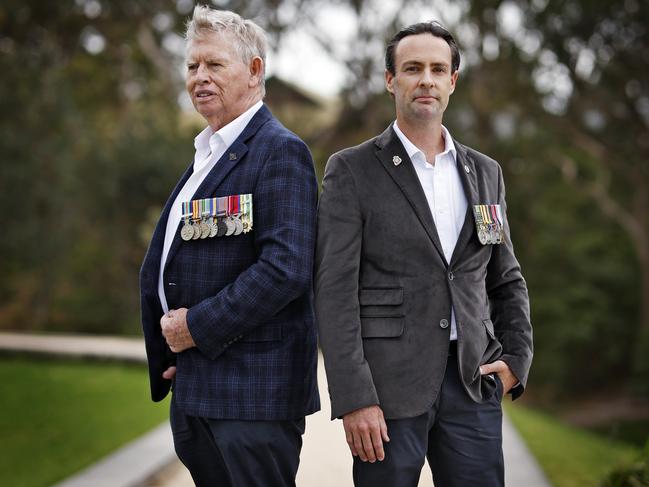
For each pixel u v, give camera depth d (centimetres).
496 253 341
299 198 317
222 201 321
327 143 2227
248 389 315
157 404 1015
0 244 2369
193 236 321
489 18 1928
